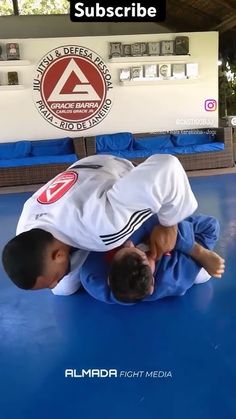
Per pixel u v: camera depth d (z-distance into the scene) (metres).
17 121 7.24
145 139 7.18
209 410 1.54
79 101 7.27
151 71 7.26
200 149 6.70
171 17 8.09
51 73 7.14
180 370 1.77
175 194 1.71
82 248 1.95
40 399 1.66
